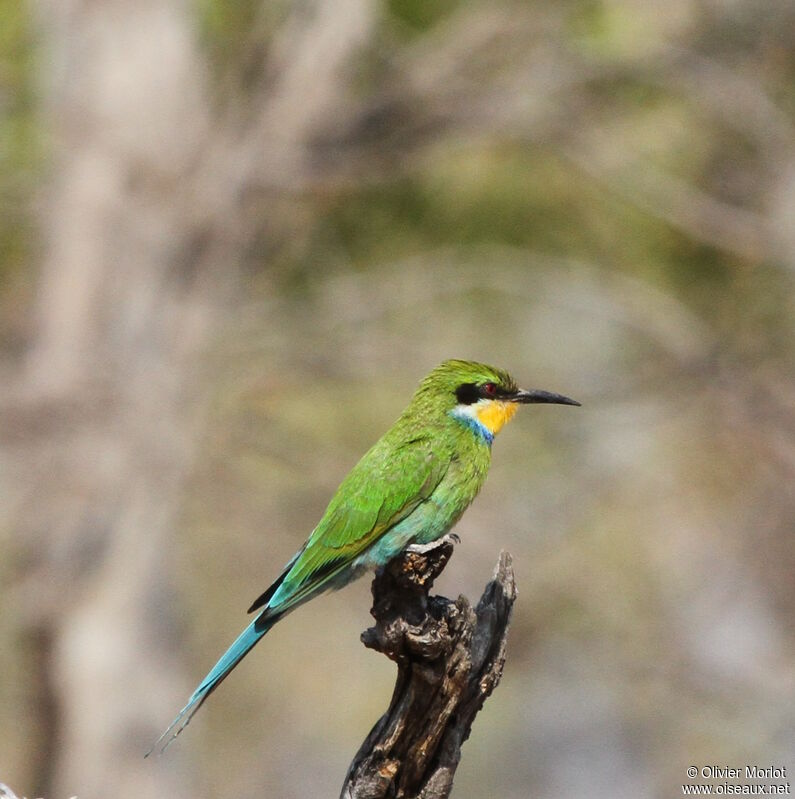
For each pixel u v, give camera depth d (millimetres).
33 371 17219
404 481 9336
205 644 19984
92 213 17703
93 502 16438
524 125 16938
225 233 17516
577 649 18453
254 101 17797
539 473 17938
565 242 18297
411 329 18375
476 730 22531
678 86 16859
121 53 17984
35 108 18141
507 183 17922
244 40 18328
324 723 21562
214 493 16906
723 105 16734
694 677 17656
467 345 18609
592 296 17016
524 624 18078
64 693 17500
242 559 18062
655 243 18188
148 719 17828
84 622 17094
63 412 16500
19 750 18203
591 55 16844
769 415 16938
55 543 16672
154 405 16625
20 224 18656
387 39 17891
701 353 16750
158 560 17406
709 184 17688
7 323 18594
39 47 18219
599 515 17969
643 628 17859
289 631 20922
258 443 16906
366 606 20719
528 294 17328
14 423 16406
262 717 21500
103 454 16391
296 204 17750
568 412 17875
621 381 17750
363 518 9266
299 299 18234
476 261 17641
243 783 21750
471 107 17109
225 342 17234
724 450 17672
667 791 17656
